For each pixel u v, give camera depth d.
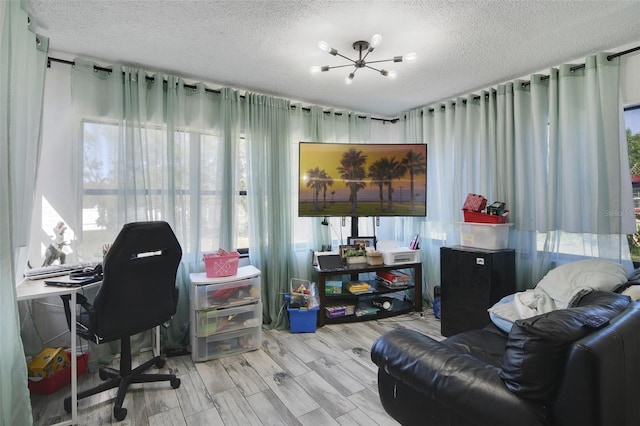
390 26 1.98
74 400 1.66
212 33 2.05
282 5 1.77
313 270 3.34
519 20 1.92
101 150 2.36
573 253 2.47
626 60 2.25
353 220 3.41
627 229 2.22
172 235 1.96
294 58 2.41
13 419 1.49
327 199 3.20
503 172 2.83
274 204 3.07
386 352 1.33
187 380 2.08
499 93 2.85
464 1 1.74
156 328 2.29
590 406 0.85
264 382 2.05
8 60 1.52
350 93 3.18
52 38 2.09
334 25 1.97
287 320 3.00
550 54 2.37
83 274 1.90
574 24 1.97
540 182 2.58
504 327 1.87
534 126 2.60
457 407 1.05
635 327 1.09
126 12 1.82
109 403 1.85
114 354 2.38
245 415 1.73
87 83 2.31
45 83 2.21
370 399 1.86
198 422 1.67
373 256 3.20
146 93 2.54
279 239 3.09
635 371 1.06
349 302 3.30
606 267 1.84
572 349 0.89
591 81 2.30
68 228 2.32
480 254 2.49
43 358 2.01
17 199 1.70
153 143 2.54
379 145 3.27
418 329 2.92
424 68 2.60
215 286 2.37
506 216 2.67
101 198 2.36
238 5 1.77
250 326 2.47
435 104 3.46
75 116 2.28
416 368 1.20
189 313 2.56
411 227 3.71
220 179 2.82
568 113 2.42
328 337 2.74
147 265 1.84
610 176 2.24
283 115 3.16
